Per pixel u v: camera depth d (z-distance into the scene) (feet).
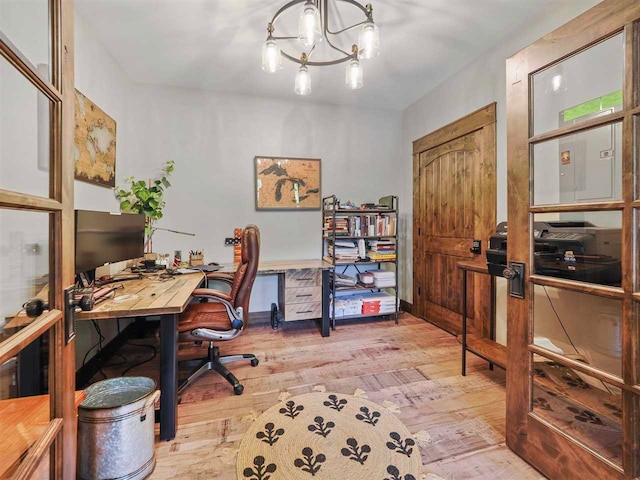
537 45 4.17
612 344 3.63
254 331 10.10
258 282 11.16
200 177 10.44
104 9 6.44
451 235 9.86
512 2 6.38
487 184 8.38
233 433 5.16
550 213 4.18
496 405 5.96
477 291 8.79
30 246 2.60
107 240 6.48
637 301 3.22
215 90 10.47
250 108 10.85
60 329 2.75
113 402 4.77
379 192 12.39
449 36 7.56
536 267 4.39
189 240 10.43
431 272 10.90
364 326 10.62
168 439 4.99
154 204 8.79
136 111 9.80
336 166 11.85
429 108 10.77
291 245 11.47
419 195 11.46
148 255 9.11
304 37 5.22
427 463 4.50
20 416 2.48
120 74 8.81
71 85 2.94
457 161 9.55
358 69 6.39
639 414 3.24
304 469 4.38
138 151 9.82
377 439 5.00
